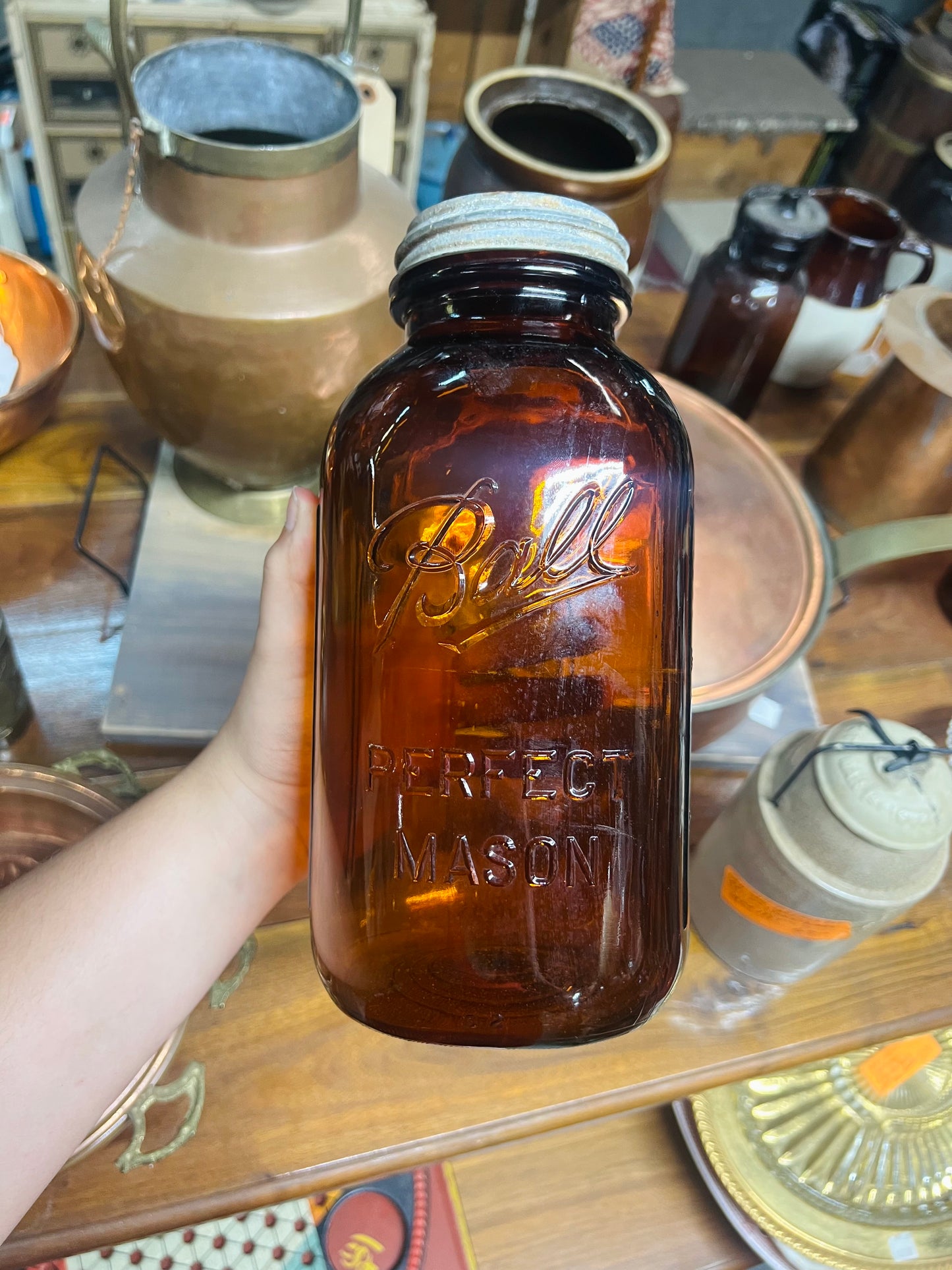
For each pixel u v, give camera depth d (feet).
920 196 2.68
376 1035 1.41
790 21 3.84
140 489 2.02
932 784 1.26
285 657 1.30
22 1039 1.05
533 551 0.97
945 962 1.63
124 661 1.71
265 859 1.33
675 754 1.05
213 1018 1.39
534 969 0.95
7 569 1.86
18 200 3.42
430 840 0.98
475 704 0.98
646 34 2.59
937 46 3.14
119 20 1.22
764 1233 1.98
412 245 0.96
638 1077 1.44
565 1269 2.17
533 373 0.97
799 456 2.41
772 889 1.35
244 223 1.35
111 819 1.32
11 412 1.59
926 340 1.97
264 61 1.51
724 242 2.22
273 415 1.56
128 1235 1.23
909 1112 2.13
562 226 0.91
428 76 3.46
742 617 1.58
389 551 1.00
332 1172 1.30
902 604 2.18
